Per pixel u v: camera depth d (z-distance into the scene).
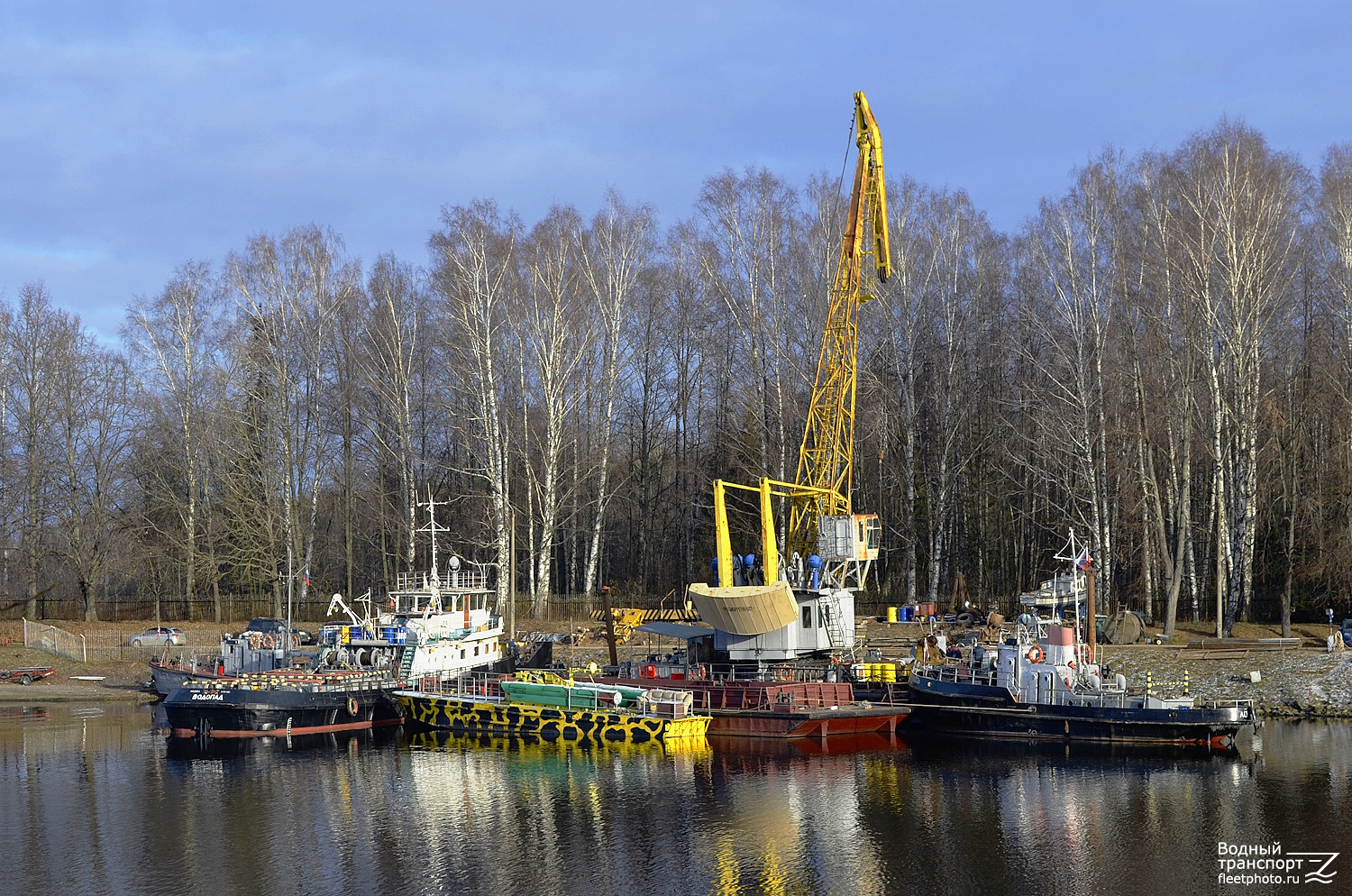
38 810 36.62
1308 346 71.06
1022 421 81.31
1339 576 61.22
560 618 78.94
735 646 54.78
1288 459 69.81
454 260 75.56
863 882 28.94
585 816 35.41
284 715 49.12
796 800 37.03
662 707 47.78
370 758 44.66
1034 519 77.81
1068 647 46.19
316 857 31.44
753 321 78.75
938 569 75.50
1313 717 49.38
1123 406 67.31
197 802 37.56
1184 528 62.94
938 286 79.06
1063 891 28.11
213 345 83.25
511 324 80.56
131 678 66.75
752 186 80.06
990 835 32.69
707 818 34.88
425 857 31.36
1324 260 71.31
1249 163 61.81
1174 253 64.00
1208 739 42.50
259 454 83.75
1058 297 71.62
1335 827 32.34
